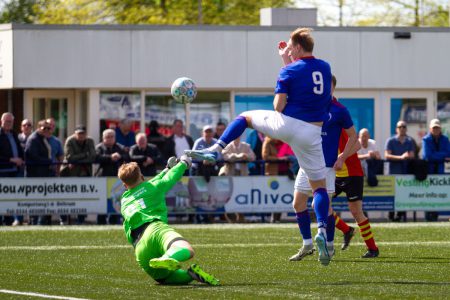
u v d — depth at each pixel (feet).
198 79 151.12
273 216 136.77
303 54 70.64
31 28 147.95
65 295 62.44
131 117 151.43
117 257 86.99
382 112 156.66
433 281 69.82
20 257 87.10
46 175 132.87
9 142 131.95
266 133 70.44
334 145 82.12
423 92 157.89
